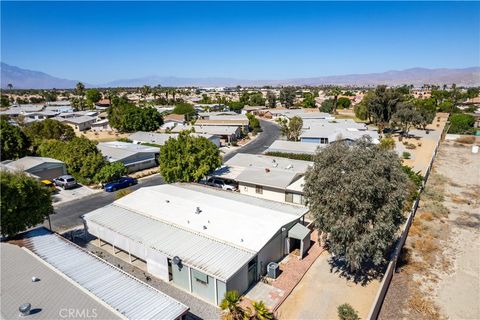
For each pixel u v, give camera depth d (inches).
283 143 2257.6
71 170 1806.1
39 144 2274.9
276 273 898.7
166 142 1529.3
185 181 1477.6
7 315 604.4
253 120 3619.6
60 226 1227.9
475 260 1023.6
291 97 5925.2
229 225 970.7
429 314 780.0
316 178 823.1
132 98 7839.6
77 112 4653.1
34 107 5255.9
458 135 3166.8
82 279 730.8
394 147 2385.6
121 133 3521.2
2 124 2159.2
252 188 1520.7
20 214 961.5
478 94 6983.3
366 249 783.7
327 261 983.0
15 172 1035.3
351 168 767.7
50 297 663.1
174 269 860.0
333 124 3132.4
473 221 1314.0
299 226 1024.2
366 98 3725.4
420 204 1476.4
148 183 1775.3
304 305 786.8
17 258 823.7
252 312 682.2
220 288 770.8
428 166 2018.9
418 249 1082.7
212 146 1552.7
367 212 759.1
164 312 629.9
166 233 959.0
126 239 955.3
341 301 802.2
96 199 1520.7
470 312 793.6
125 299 664.4
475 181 1879.9
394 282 898.7
